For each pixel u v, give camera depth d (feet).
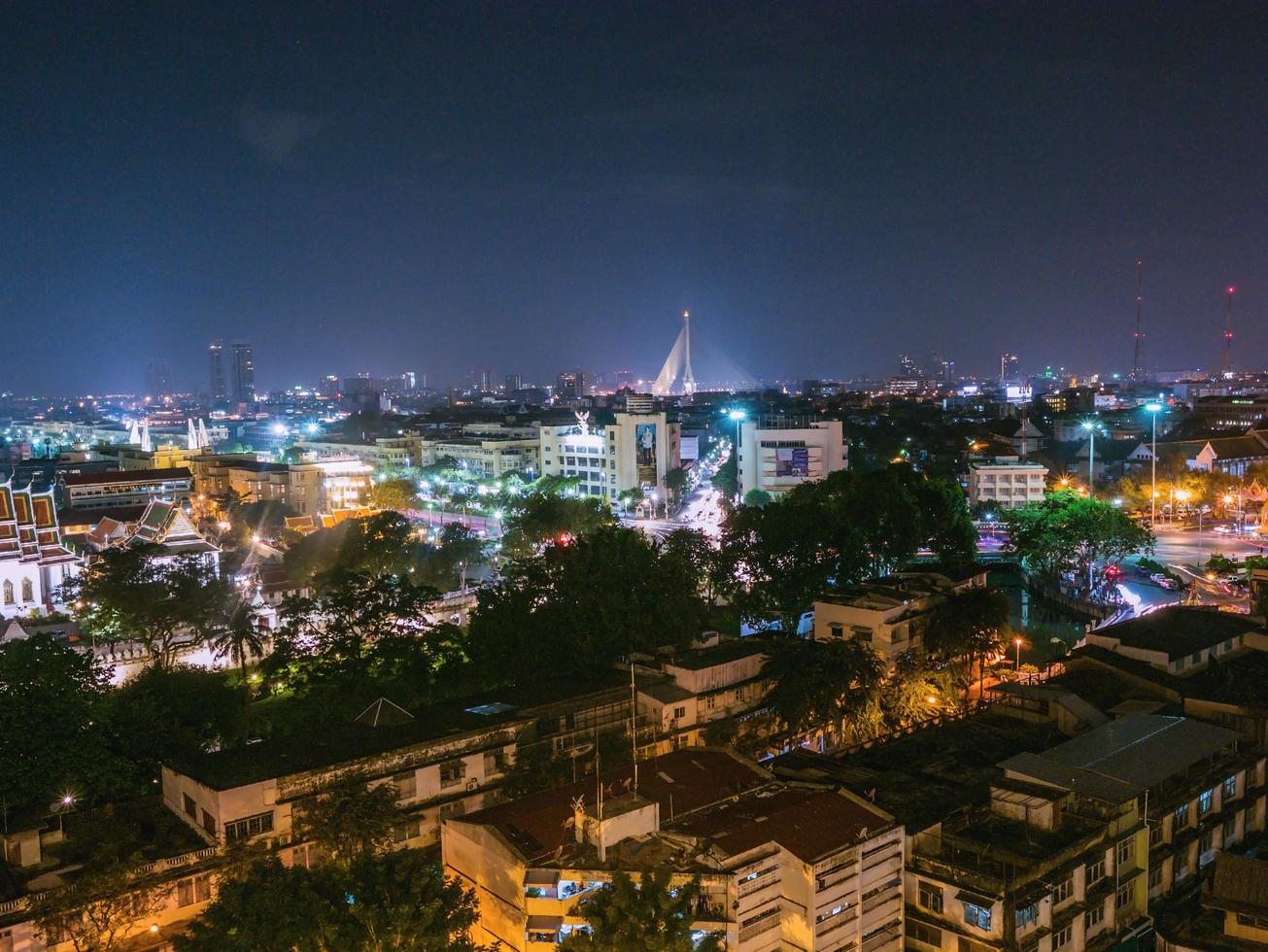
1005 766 240.73
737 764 253.24
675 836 210.38
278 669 345.92
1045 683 322.14
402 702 332.60
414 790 243.40
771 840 207.92
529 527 629.92
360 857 198.08
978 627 362.12
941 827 223.51
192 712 320.70
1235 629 352.08
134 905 195.31
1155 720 269.23
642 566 386.11
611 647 339.16
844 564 485.56
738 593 474.90
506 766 260.83
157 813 236.02
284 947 168.66
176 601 404.77
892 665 350.02
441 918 176.76
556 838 210.38
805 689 295.69
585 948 171.12
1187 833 245.04
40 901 187.42
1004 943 200.23
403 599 374.43
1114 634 342.64
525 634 340.59
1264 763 270.87
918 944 215.31
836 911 205.67
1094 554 570.05
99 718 265.34
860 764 266.16
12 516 506.48
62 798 233.96
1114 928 222.07
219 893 190.80
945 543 596.29
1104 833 221.25
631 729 286.66
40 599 506.48
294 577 531.09
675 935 166.50
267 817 220.84
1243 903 211.41
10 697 247.09
